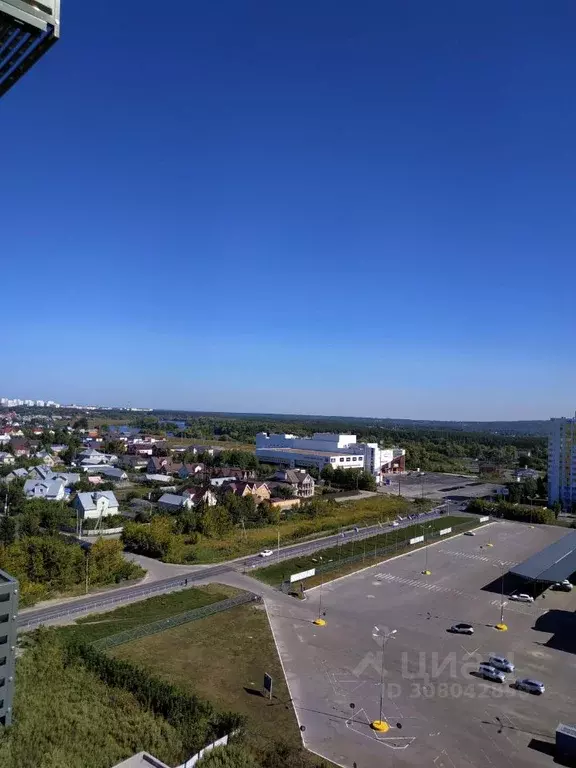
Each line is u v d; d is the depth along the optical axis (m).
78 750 37.78
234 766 36.75
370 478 176.00
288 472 159.38
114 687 47.41
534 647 61.28
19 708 42.62
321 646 59.66
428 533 116.00
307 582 81.31
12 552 72.94
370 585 81.12
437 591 79.50
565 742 41.25
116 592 74.00
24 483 139.12
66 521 111.62
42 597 70.19
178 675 51.91
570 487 160.00
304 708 47.16
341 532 115.38
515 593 79.50
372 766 39.69
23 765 35.38
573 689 52.00
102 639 58.53
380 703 48.06
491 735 44.09
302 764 38.56
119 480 170.12
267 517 119.50
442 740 43.22
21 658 51.16
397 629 65.12
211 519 106.81
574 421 159.50
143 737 40.00
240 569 86.12
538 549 106.62
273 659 56.12
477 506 145.75
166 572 83.62
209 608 68.94
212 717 42.94
